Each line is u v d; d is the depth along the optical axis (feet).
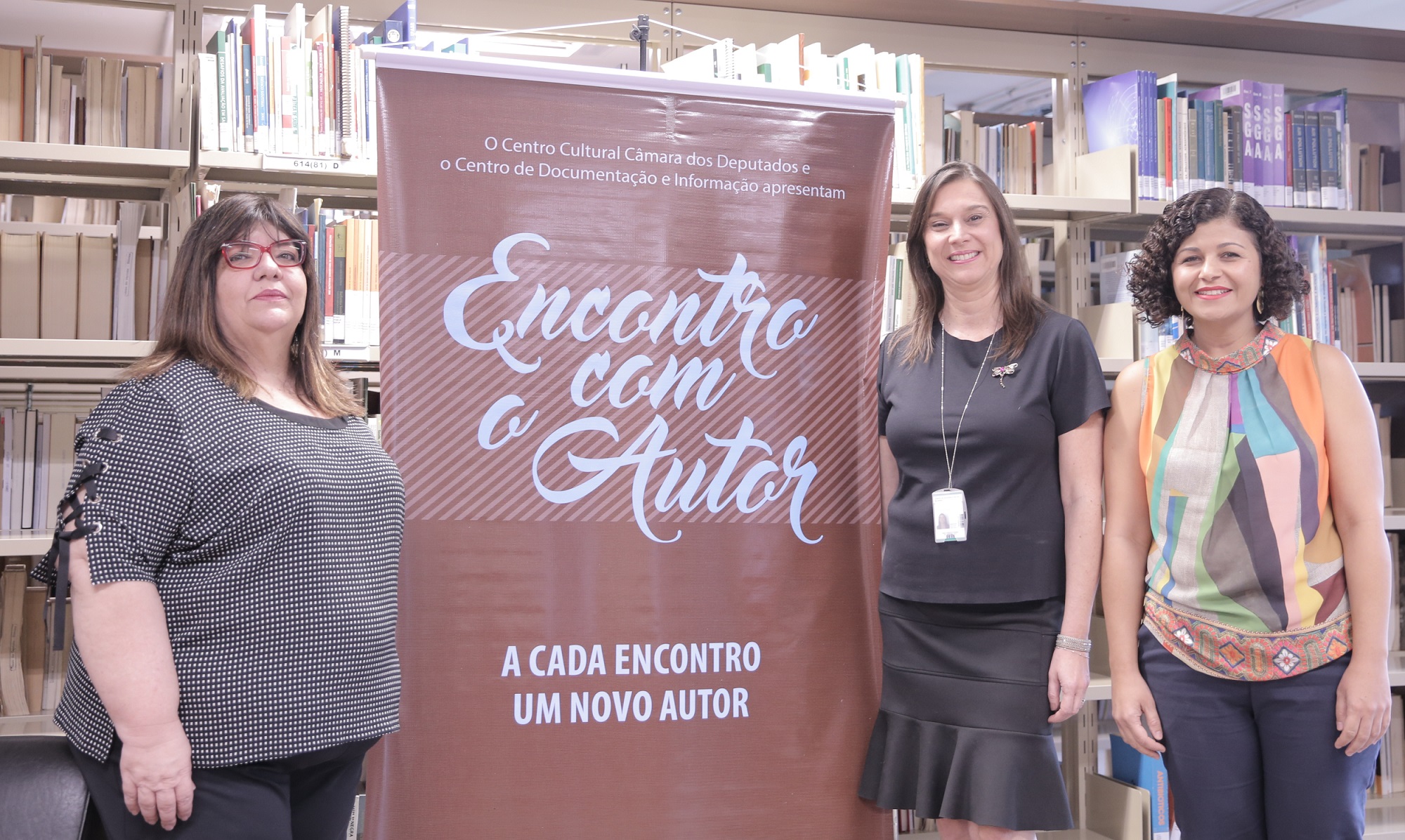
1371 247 11.61
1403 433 11.02
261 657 4.63
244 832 4.63
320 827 5.12
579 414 6.15
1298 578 5.71
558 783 5.95
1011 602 6.00
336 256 7.92
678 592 6.19
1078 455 6.07
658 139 6.33
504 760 5.90
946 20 9.95
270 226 5.17
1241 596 5.79
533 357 6.12
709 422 6.32
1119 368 9.48
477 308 6.07
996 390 6.13
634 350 6.24
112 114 8.26
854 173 6.61
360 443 5.39
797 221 6.51
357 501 5.08
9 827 4.63
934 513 6.10
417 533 5.92
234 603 4.63
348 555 4.96
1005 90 25.34
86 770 4.73
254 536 4.69
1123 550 6.26
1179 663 5.98
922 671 6.20
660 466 6.23
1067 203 9.27
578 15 9.21
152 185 8.63
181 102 8.31
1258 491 5.80
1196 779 5.90
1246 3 19.25
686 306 6.32
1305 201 10.23
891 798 6.21
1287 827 5.72
